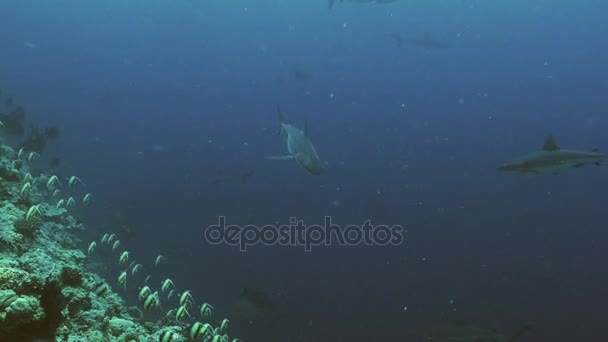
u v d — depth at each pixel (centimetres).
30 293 374
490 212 4359
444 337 912
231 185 4303
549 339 1959
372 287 2344
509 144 8419
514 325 2012
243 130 8238
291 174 5475
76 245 1027
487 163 7031
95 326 513
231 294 1864
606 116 10569
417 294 2309
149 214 2661
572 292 2598
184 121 7938
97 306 630
